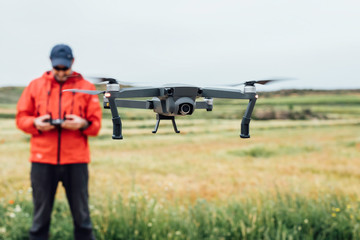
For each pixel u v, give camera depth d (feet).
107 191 13.91
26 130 7.54
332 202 12.82
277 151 45.06
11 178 22.26
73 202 8.01
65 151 7.68
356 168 31.14
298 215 11.62
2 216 11.21
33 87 7.86
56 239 10.25
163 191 18.35
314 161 36.65
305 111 89.92
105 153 38.58
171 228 10.89
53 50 7.21
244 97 4.33
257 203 13.03
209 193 18.89
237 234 10.44
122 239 10.27
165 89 3.93
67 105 7.66
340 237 10.75
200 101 4.65
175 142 47.14
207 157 39.42
